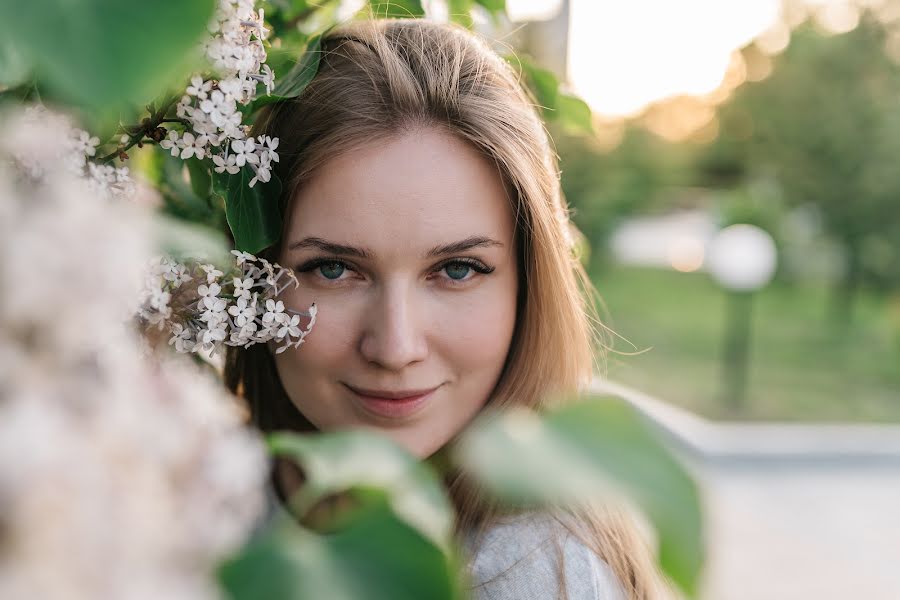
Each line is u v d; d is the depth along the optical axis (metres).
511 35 1.36
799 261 12.56
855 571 4.22
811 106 12.27
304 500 0.39
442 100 1.02
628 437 0.33
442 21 1.23
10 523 0.24
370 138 1.00
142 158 0.97
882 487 5.37
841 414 7.07
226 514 0.30
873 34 12.08
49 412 0.25
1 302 0.27
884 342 10.36
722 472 5.65
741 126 14.81
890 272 11.80
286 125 1.05
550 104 1.34
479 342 1.07
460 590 0.35
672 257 15.38
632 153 15.62
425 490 0.40
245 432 0.35
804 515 4.88
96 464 0.26
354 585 0.34
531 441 0.33
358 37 1.12
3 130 0.39
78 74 0.32
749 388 7.86
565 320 1.21
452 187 1.02
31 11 0.32
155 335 0.80
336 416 1.08
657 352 9.30
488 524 1.10
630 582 1.19
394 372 1.03
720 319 11.38
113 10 0.33
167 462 0.29
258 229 0.91
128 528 0.26
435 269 1.04
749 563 4.25
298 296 1.04
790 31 13.09
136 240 0.30
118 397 0.28
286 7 1.04
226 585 0.32
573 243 1.42
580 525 1.12
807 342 10.27
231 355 1.32
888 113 11.77
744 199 10.23
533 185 1.09
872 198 11.77
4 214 0.28
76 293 0.28
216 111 0.73
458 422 1.11
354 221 1.00
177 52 0.33
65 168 0.59
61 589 0.24
